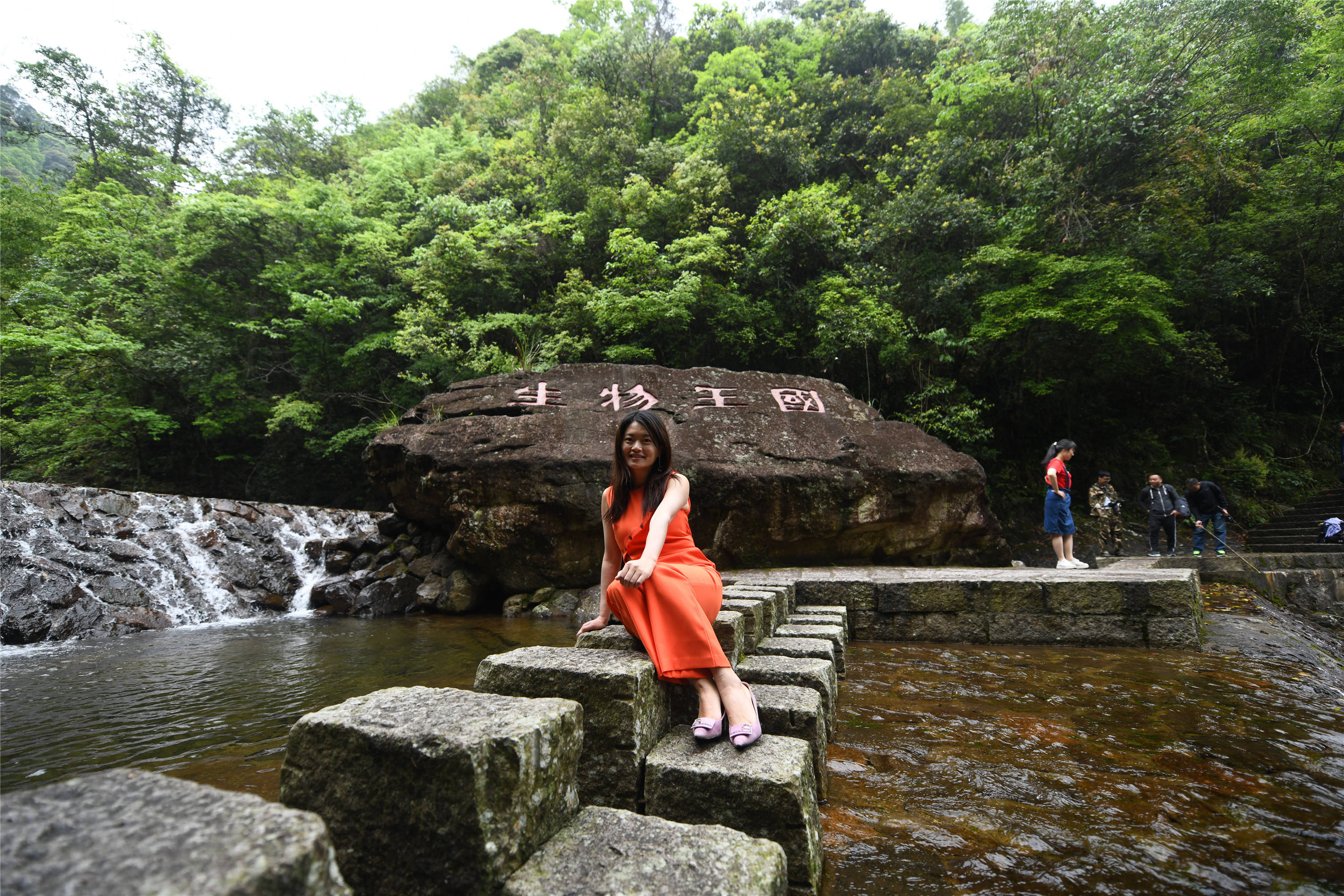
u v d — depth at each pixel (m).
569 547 6.39
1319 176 11.70
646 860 1.09
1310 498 11.90
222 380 12.70
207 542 7.17
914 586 4.48
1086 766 2.09
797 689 2.05
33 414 13.56
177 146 20.00
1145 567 6.79
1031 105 11.86
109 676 3.77
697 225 12.43
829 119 15.52
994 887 1.40
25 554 5.68
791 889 1.37
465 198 15.30
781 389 7.88
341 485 14.54
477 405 7.26
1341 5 12.13
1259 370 14.61
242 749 2.47
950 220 10.98
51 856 0.64
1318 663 3.62
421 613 6.71
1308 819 1.71
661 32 18.89
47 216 14.72
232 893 0.60
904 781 1.98
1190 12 10.52
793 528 6.74
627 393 7.34
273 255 13.84
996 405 12.55
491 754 1.07
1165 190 10.59
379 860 1.09
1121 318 9.92
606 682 1.60
